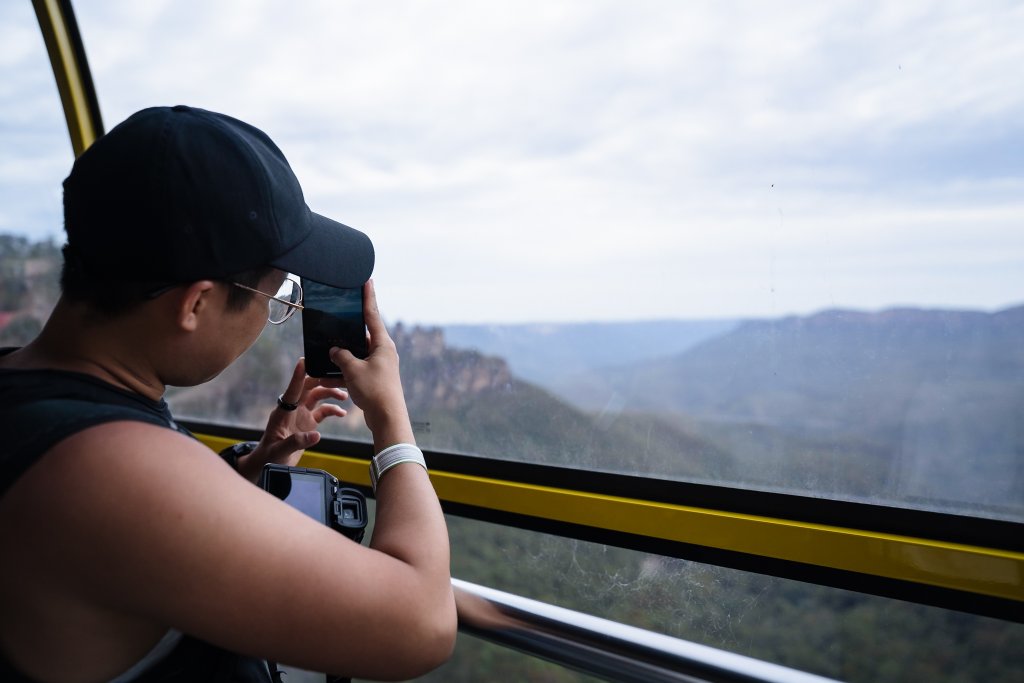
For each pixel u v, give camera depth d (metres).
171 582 0.50
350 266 0.73
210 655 0.63
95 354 0.60
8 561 0.50
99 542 0.49
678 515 1.26
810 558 1.14
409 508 0.67
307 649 0.53
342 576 0.54
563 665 0.74
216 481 0.53
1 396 0.55
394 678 0.58
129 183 0.56
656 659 0.67
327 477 0.79
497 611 0.78
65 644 0.52
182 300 0.59
